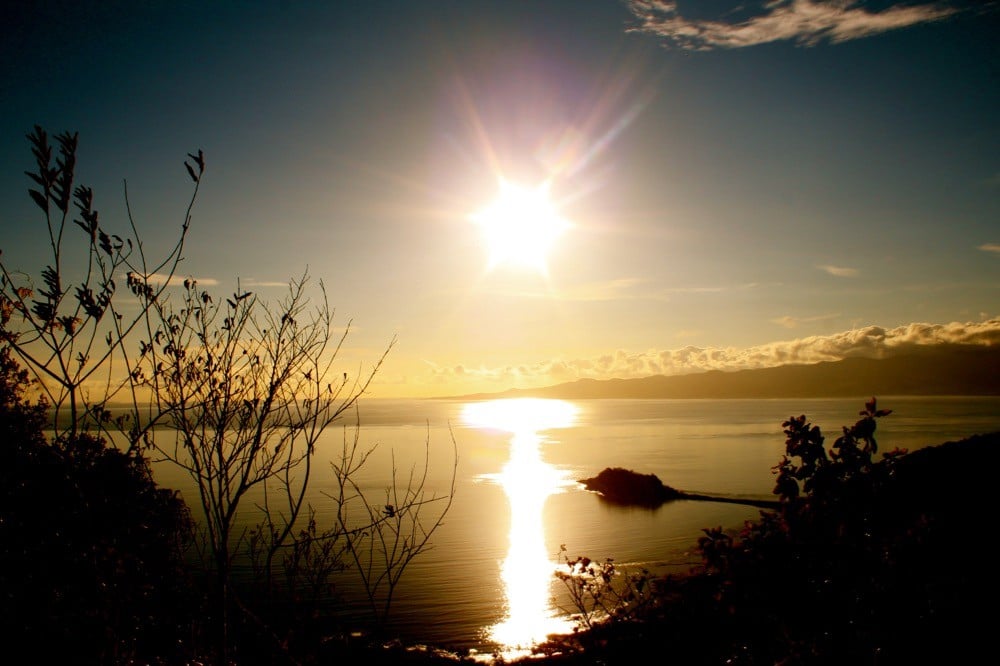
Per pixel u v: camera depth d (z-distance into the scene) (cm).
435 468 9706
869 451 550
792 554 529
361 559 3331
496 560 4175
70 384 459
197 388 502
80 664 476
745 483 8231
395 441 14238
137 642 527
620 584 1847
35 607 476
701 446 13975
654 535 5153
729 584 548
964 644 448
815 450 556
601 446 14662
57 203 443
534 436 18212
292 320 547
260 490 3500
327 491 5881
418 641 2591
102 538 487
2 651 467
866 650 472
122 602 498
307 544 608
